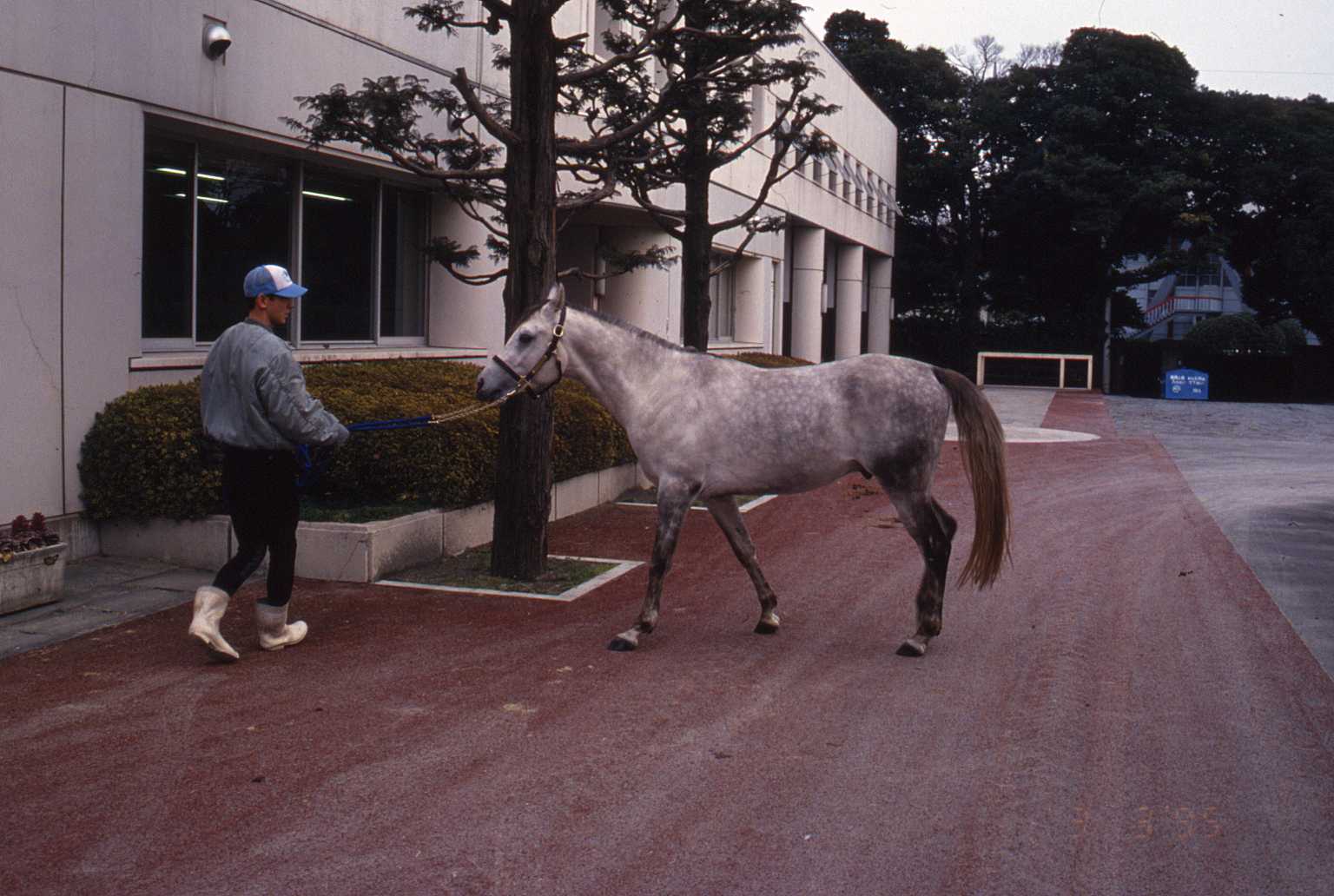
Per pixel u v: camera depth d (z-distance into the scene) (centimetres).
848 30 5428
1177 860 404
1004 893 379
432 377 1164
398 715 550
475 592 822
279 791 456
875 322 4681
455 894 374
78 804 442
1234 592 842
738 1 989
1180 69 4409
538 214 858
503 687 596
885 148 4397
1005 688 602
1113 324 4709
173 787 459
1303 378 3909
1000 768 488
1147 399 3806
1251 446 2084
